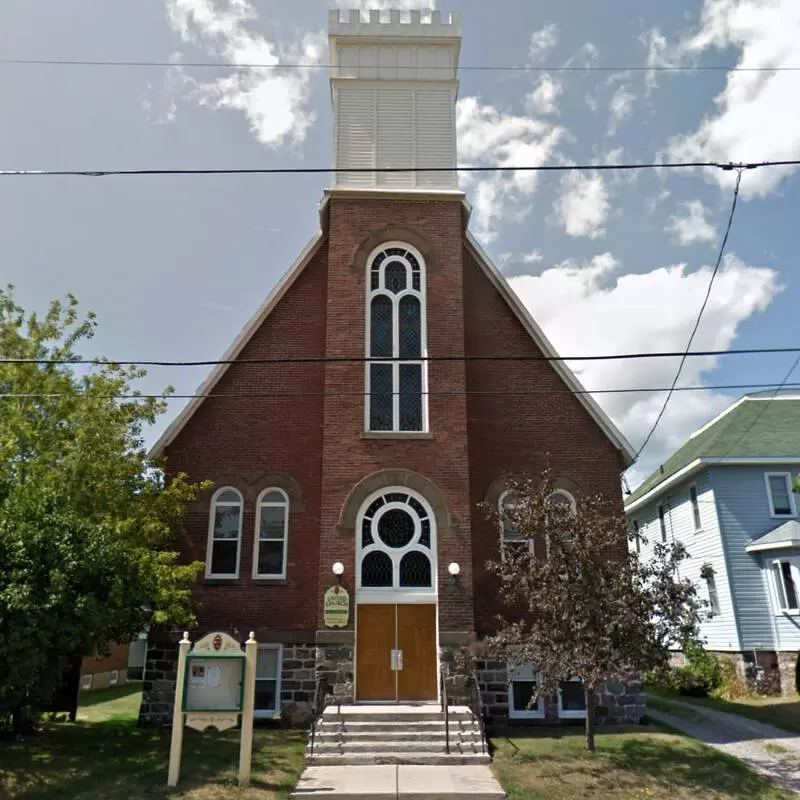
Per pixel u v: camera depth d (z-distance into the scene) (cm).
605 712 1848
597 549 1508
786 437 3019
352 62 2302
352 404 1955
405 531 1891
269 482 2003
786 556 2717
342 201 2134
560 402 2092
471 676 1741
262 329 2136
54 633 1337
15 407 1873
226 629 1888
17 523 1395
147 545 1805
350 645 1777
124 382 2019
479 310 2156
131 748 1576
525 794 1264
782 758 1592
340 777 1359
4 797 1216
